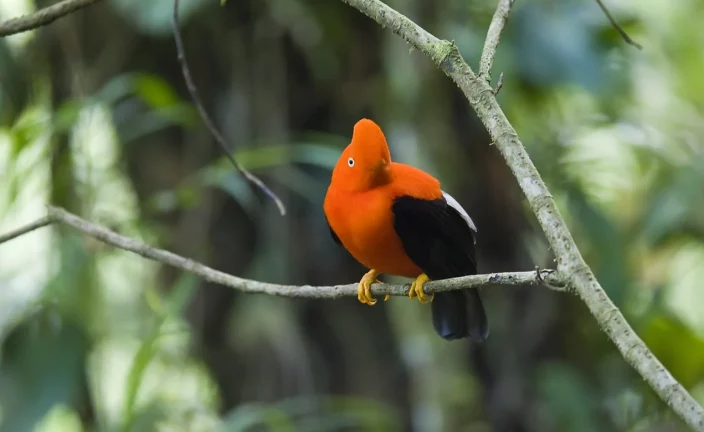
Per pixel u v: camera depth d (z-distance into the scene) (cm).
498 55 1012
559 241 402
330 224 685
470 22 1035
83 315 931
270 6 1034
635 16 1130
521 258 1094
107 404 1087
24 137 899
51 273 945
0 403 906
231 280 637
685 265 1179
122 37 1061
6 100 1041
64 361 912
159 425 1005
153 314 1045
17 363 921
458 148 1048
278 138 1051
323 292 607
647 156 1125
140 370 797
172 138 1098
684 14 1309
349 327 1088
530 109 1145
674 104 1246
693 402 339
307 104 1087
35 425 891
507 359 1085
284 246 1054
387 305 1095
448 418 954
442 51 471
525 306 1107
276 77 1056
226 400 1088
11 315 940
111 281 1116
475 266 701
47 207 683
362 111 1075
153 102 931
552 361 1096
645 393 1088
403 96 991
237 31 1052
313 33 1036
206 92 1084
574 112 1174
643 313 1055
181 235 1078
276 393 1044
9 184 941
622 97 1139
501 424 1060
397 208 638
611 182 1158
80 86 1058
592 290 386
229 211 1084
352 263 1088
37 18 579
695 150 1170
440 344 963
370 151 635
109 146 1102
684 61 1306
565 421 1043
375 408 1030
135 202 1112
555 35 1030
